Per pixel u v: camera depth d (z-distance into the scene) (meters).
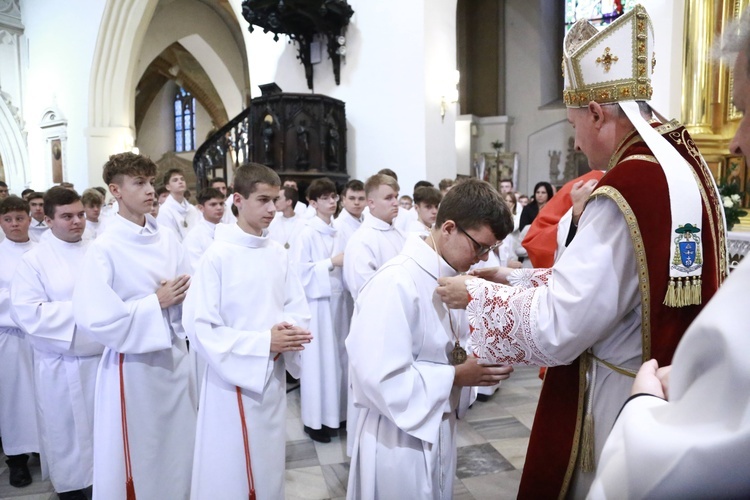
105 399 2.42
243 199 2.33
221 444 2.21
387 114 8.22
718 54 0.82
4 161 15.98
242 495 2.20
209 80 19.06
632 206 1.37
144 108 23.75
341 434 3.88
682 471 0.54
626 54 1.52
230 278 2.25
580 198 1.95
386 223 3.55
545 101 16.41
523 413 4.08
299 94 7.80
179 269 2.73
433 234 1.75
